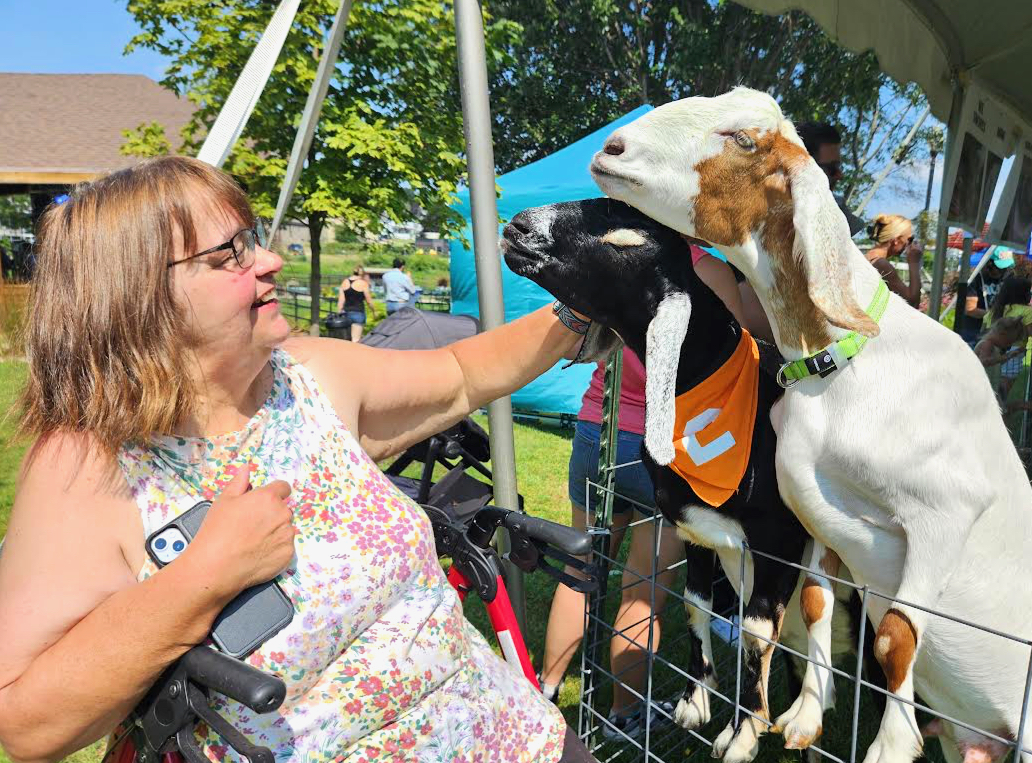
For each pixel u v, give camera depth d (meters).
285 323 1.33
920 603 1.60
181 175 1.21
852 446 1.59
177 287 1.16
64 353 1.14
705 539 1.86
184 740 1.08
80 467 1.15
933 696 1.95
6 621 1.09
